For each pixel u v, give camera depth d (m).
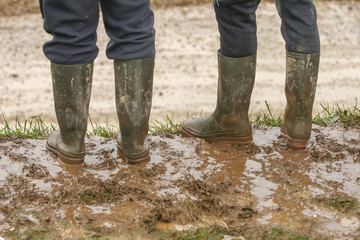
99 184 6.64
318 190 6.64
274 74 15.53
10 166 7.05
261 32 17.95
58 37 6.17
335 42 17.70
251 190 6.64
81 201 6.30
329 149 7.70
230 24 6.84
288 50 7.06
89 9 6.03
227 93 7.34
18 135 8.44
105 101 13.77
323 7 20.17
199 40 17.41
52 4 5.91
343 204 6.34
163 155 7.50
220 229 5.89
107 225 5.89
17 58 15.95
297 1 6.73
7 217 5.99
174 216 6.06
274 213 6.17
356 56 16.86
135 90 6.56
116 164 7.18
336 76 15.55
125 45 6.32
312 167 7.20
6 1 18.88
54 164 7.13
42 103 13.59
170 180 6.82
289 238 5.73
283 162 7.28
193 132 8.02
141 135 6.94
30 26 17.80
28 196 6.37
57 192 6.47
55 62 6.37
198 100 14.02
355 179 6.91
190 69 15.73
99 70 15.48
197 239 5.73
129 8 6.06
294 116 7.42
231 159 7.43
